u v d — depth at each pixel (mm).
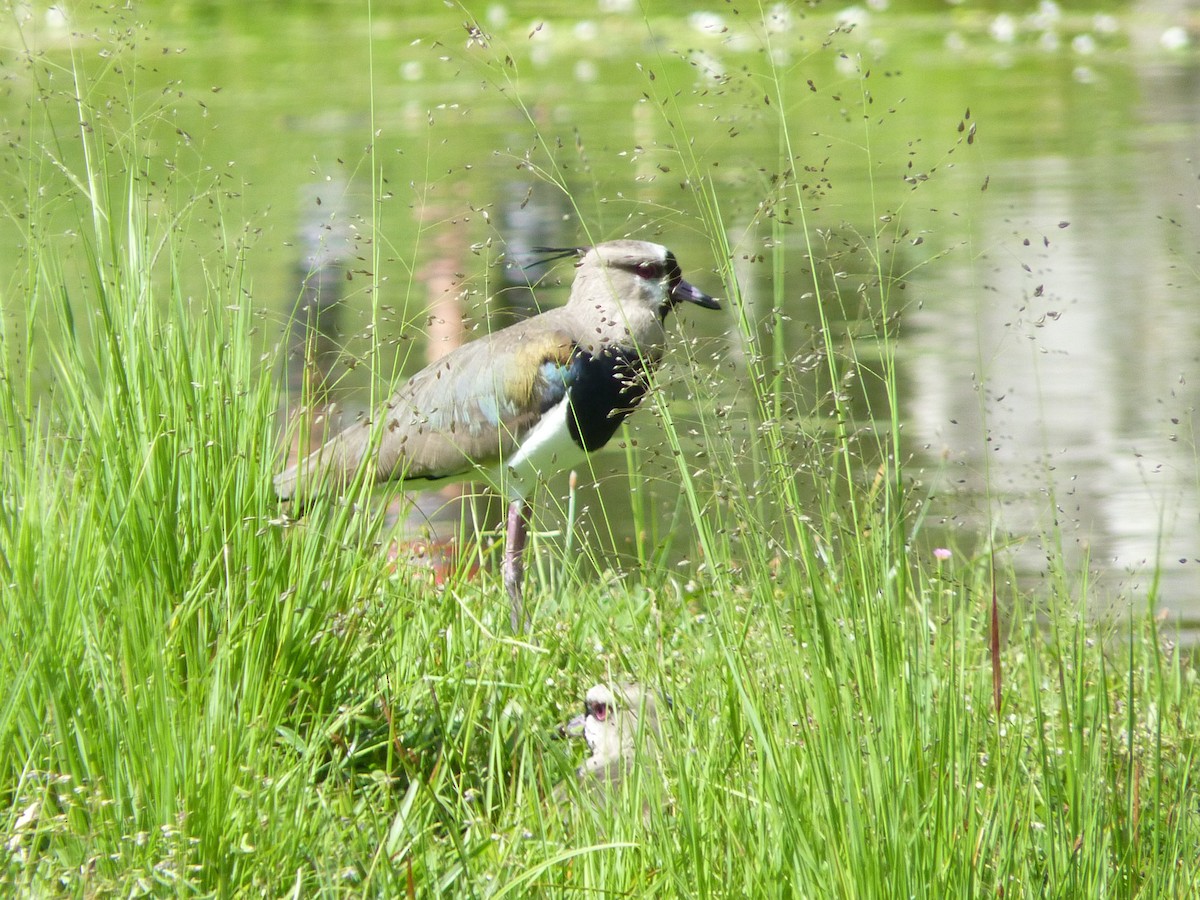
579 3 57875
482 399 12891
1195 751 8125
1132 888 6770
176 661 7758
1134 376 19766
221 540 8320
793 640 7238
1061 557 9148
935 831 6336
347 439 12516
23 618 7547
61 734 7203
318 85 44406
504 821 7691
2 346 9273
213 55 50531
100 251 9461
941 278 23969
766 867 6594
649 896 6734
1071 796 6902
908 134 35438
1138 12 57875
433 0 58812
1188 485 15875
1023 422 18094
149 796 7039
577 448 13406
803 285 21484
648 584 11250
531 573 12695
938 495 11438
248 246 11711
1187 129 36344
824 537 7551
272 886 6805
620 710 8289
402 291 20656
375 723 8523
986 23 55781
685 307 20000
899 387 19281
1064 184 30516
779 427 7422
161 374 8672
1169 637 11883
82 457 8461
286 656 8227
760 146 32781
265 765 7699
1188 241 25938
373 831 7496
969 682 7617
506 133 35719
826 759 6531
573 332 13398
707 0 54281
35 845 6723
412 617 9367
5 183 14180
